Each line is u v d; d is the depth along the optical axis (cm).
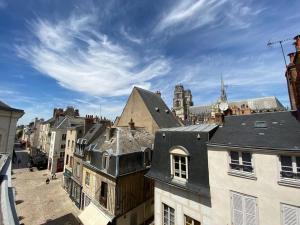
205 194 939
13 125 1040
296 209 693
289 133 821
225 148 919
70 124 3919
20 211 1994
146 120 2433
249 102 6038
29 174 3562
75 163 2412
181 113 8556
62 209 2072
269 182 764
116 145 1677
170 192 1139
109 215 1457
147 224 1703
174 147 1184
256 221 778
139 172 1686
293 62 962
